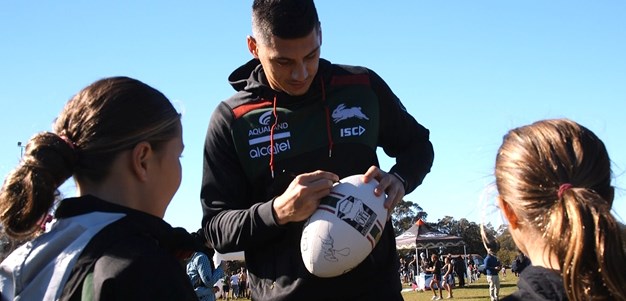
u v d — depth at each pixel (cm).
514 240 199
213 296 820
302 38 279
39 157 185
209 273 802
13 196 183
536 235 181
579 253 160
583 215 163
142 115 196
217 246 299
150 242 185
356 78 316
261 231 278
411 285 3266
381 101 319
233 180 308
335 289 287
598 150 183
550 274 175
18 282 181
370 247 273
